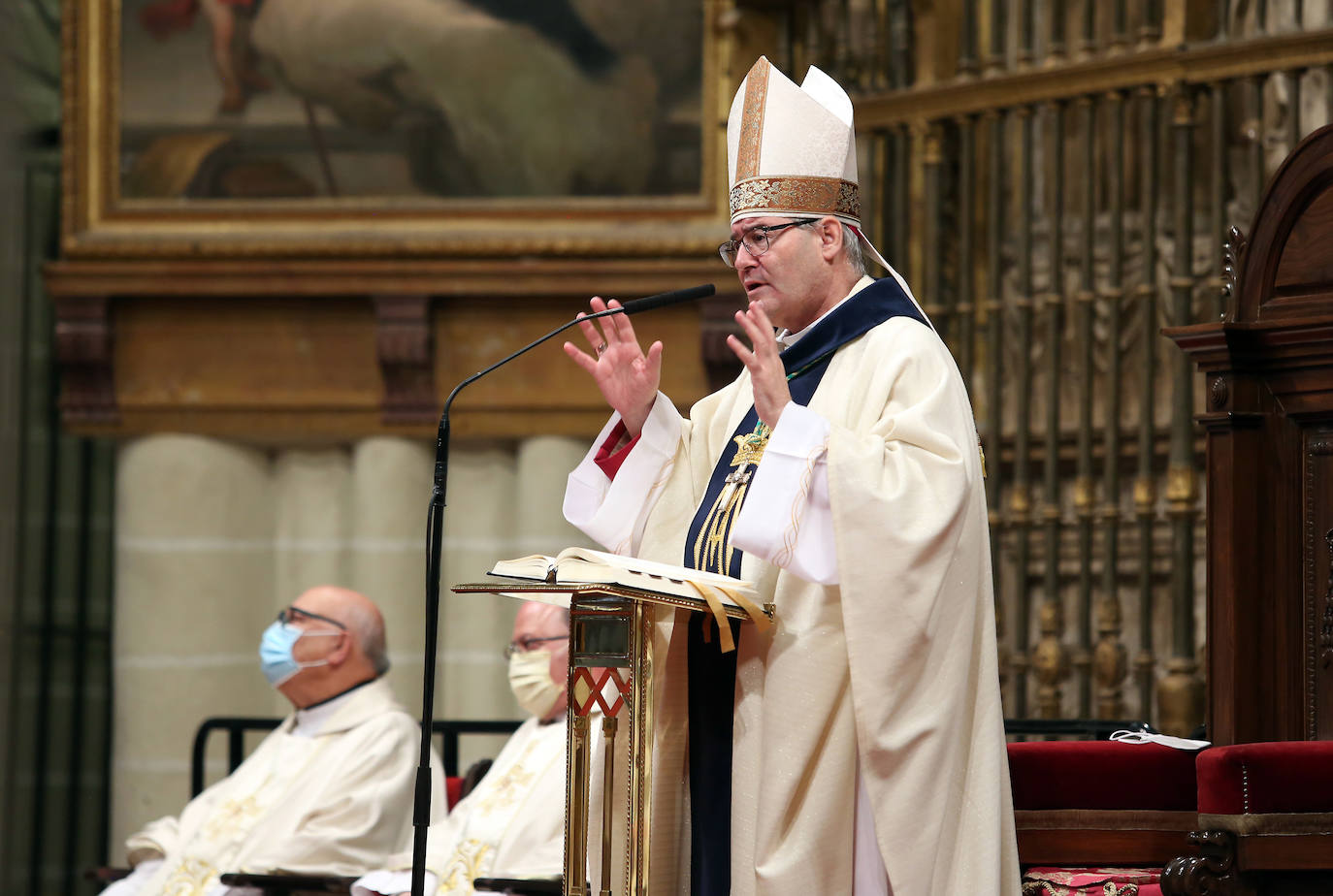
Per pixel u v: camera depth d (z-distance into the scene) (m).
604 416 20.78
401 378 20.98
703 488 8.87
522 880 12.65
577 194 20.69
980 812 7.63
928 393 7.91
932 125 18.08
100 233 21.28
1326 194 9.91
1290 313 9.98
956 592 7.68
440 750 20.62
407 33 21.03
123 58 21.45
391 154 21.08
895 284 8.57
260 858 14.27
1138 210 16.98
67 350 21.27
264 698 21.70
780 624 7.79
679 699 8.30
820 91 8.62
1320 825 8.08
